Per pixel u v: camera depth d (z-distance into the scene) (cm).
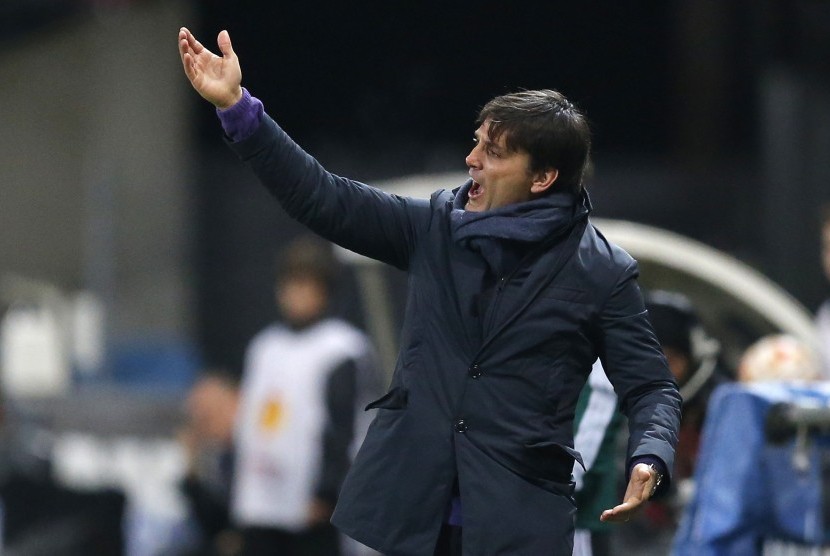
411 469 1104
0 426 2691
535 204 1098
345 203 1128
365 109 5378
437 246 1129
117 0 4944
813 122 4475
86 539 2625
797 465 1462
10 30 4866
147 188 5038
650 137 5438
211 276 5100
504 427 1091
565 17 5444
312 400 2331
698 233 5097
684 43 5306
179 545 2805
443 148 5334
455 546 1113
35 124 5016
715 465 1508
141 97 5053
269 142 1102
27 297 4341
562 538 1093
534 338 1091
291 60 5381
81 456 3350
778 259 4475
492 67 5406
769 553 1498
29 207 4997
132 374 4491
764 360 1756
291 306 2384
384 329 2258
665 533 1697
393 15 5403
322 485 2316
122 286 4962
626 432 1517
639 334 1109
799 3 4478
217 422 2794
